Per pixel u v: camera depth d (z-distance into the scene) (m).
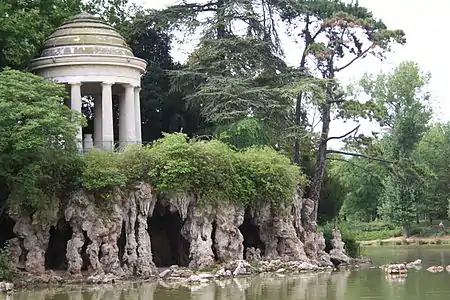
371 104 67.75
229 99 63.12
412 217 101.12
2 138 43.47
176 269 49.22
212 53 65.62
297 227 58.34
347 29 68.00
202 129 66.06
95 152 49.44
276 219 55.28
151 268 48.69
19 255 45.88
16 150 43.81
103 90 56.47
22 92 44.81
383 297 38.84
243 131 60.72
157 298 38.91
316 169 68.12
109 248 47.41
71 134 46.59
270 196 54.66
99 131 62.16
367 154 70.75
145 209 49.22
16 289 42.84
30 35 55.25
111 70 56.81
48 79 55.75
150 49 71.44
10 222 48.62
